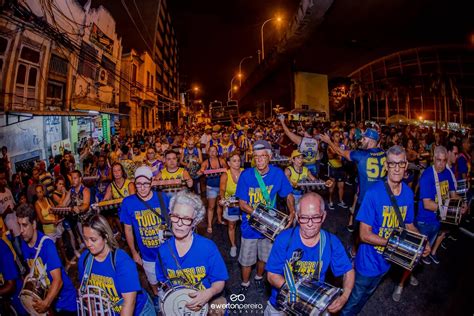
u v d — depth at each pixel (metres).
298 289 2.24
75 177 5.28
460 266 4.81
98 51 17.39
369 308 3.89
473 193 5.89
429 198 4.17
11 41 9.73
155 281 3.70
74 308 2.95
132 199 3.54
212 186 6.53
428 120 34.44
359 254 3.22
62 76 13.35
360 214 3.10
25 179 8.66
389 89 36.00
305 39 25.25
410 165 7.70
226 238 6.27
